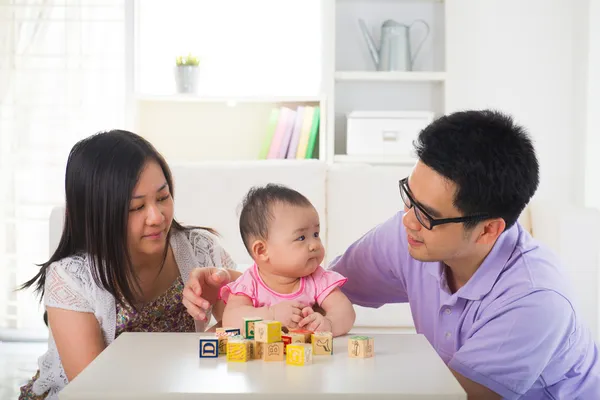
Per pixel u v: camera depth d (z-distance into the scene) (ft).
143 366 3.54
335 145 12.51
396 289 5.51
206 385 3.23
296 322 4.27
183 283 5.32
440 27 12.50
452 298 4.67
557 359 4.48
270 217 4.52
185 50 12.84
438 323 4.84
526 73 12.53
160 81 12.82
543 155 12.60
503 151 4.11
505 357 4.21
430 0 12.35
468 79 12.55
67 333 4.81
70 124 12.71
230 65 12.89
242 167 9.77
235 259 9.61
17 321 12.67
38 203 12.72
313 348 3.80
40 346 12.12
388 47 12.04
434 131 4.16
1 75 12.62
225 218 9.65
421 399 3.12
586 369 4.67
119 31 12.72
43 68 12.67
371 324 9.32
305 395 3.12
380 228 5.48
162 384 3.24
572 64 12.50
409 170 9.78
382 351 3.87
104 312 4.85
